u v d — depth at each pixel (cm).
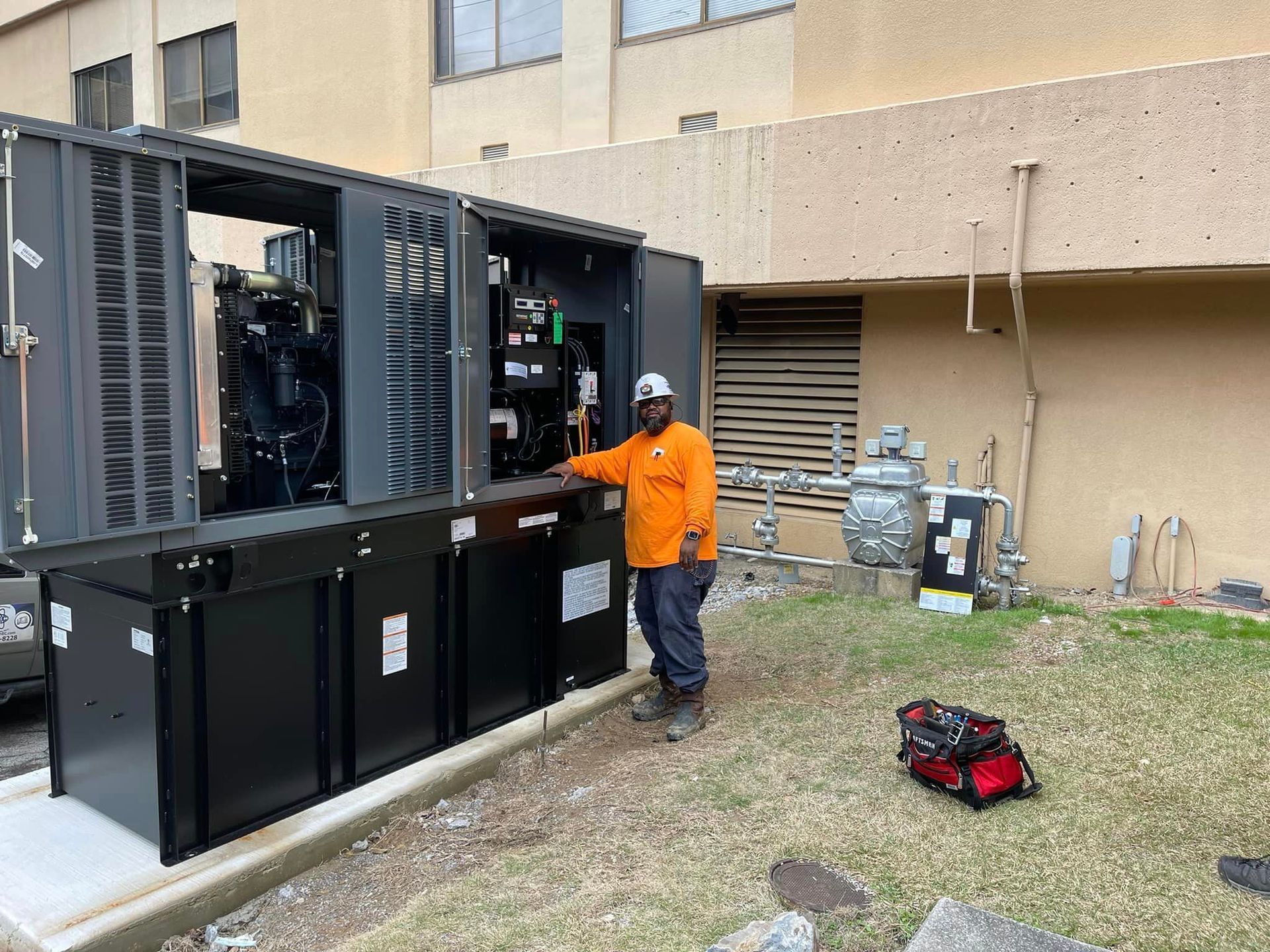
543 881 313
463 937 281
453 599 425
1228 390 618
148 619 315
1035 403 685
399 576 397
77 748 361
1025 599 633
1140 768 371
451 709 427
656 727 469
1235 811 334
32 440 264
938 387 730
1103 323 658
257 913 317
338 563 366
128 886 307
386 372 370
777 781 379
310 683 366
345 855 355
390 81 995
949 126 623
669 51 810
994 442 707
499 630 452
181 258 299
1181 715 419
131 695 329
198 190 385
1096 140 570
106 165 277
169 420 298
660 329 556
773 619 619
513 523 448
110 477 283
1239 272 558
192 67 1242
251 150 319
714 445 873
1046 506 690
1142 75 551
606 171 790
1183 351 631
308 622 363
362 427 361
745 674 522
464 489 401
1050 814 338
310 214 438
